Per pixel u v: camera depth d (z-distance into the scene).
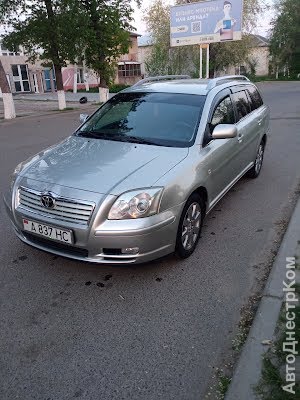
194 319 2.88
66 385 2.31
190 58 31.30
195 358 2.50
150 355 2.53
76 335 2.72
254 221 4.60
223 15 19.22
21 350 2.59
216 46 31.52
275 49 53.75
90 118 4.65
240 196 5.48
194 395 2.23
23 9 16.11
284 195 5.48
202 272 3.50
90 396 2.23
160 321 2.86
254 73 46.00
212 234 4.27
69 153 3.75
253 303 3.06
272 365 2.33
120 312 2.96
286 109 15.56
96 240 2.97
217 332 2.74
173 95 4.43
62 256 3.16
